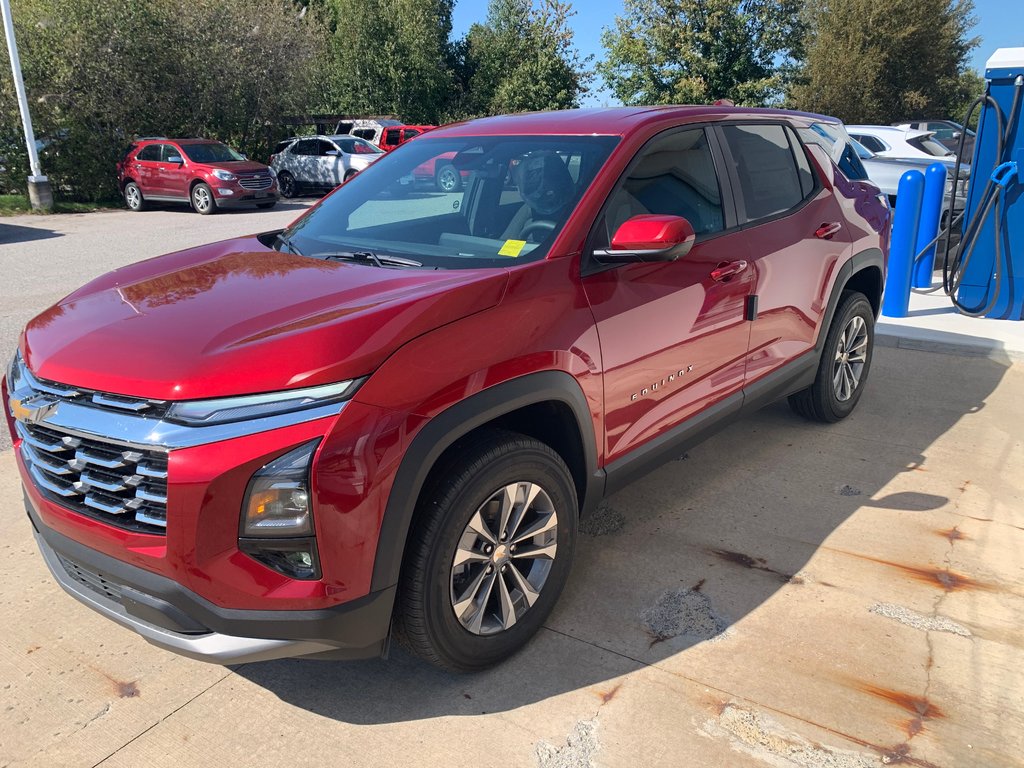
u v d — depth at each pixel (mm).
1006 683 2621
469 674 2703
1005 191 6777
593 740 2398
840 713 2492
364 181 3785
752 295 3641
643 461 3158
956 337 6473
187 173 18844
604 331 2816
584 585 3211
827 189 4449
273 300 2523
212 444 2057
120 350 2293
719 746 2365
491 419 2436
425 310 2365
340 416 2115
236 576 2105
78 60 21141
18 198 21281
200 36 24547
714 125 3721
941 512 3785
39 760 2363
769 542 3533
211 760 2357
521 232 2943
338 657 2334
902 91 39000
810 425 4910
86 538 2291
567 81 42938
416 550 2350
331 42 41406
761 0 27094
